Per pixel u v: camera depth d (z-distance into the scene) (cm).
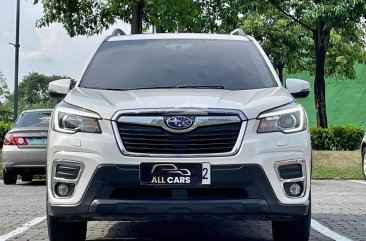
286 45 3594
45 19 2172
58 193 562
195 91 608
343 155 2097
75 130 562
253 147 547
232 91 618
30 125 1474
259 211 546
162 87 640
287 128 565
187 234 730
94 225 797
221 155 543
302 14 2453
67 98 602
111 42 730
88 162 548
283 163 554
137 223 815
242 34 764
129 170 540
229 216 547
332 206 1021
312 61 3838
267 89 634
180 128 544
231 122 550
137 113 550
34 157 1427
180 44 718
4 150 1442
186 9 2066
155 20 2083
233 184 542
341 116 4669
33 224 806
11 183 1495
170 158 541
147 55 697
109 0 2131
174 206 538
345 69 3831
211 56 695
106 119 555
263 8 2383
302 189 562
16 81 2975
